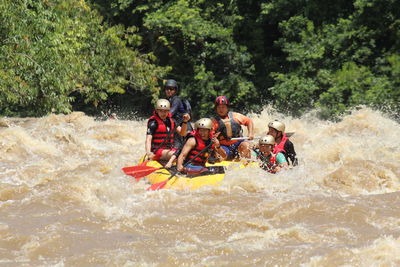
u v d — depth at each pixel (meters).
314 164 32.31
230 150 30.95
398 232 19.62
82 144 39.31
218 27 93.19
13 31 55.72
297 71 88.88
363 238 19.16
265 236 19.64
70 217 21.78
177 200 24.28
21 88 57.12
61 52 64.62
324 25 90.00
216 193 25.48
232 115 31.25
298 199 23.58
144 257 17.67
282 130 28.89
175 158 28.20
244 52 94.88
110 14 97.75
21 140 36.72
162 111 29.39
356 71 82.44
